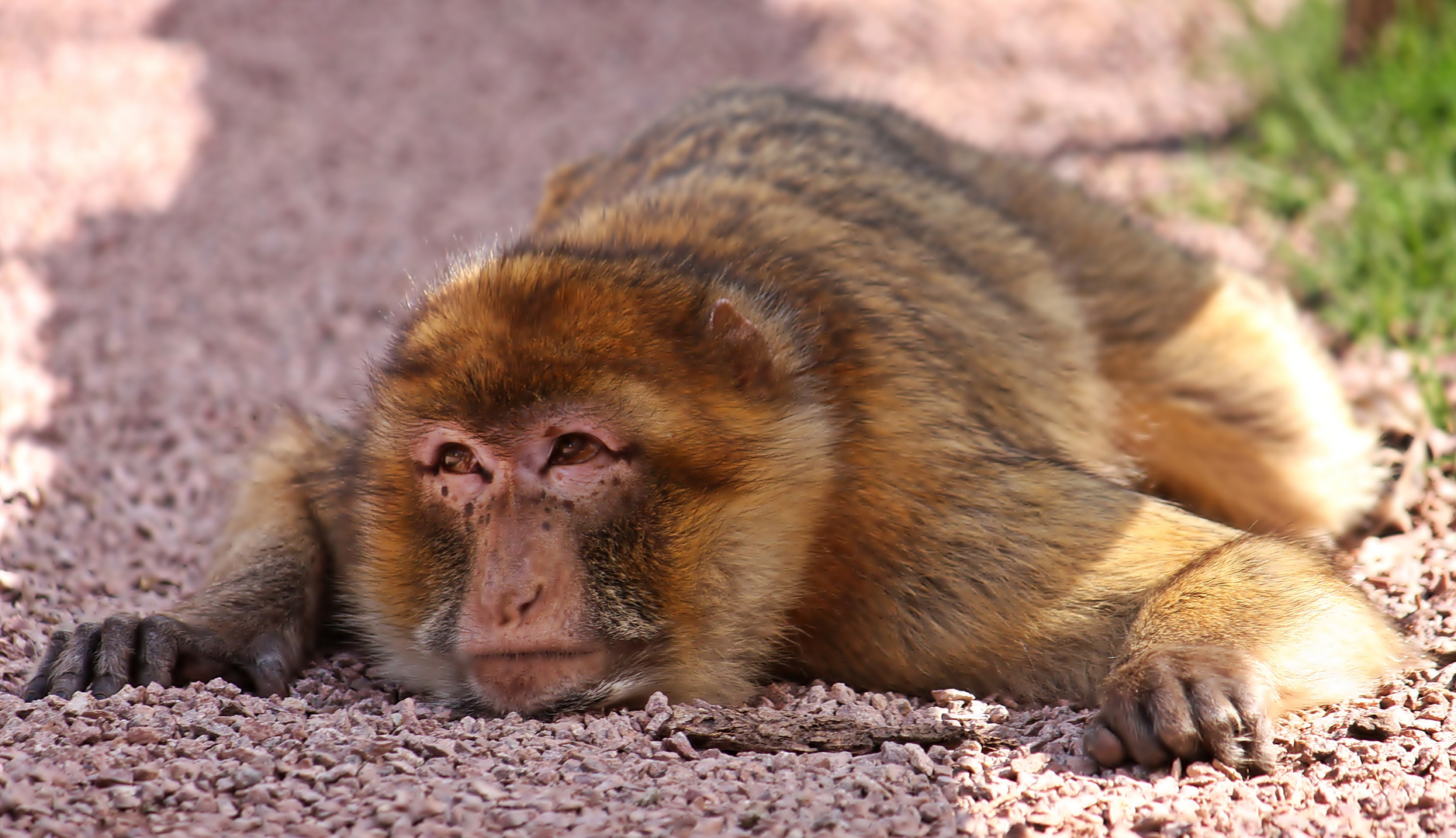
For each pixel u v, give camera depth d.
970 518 8.15
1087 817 6.42
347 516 8.64
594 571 7.46
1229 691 7.09
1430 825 6.30
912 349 8.62
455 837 6.16
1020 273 10.34
